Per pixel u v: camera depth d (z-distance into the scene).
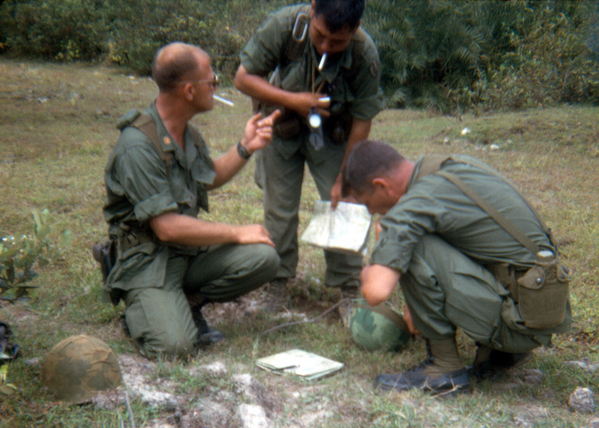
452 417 2.42
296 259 3.79
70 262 4.12
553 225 5.10
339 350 3.10
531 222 2.57
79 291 3.70
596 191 6.35
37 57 17.73
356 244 3.31
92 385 2.42
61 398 2.40
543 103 11.46
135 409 2.37
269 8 15.04
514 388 2.74
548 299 2.41
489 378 2.84
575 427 2.38
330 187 3.60
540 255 2.44
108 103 10.92
